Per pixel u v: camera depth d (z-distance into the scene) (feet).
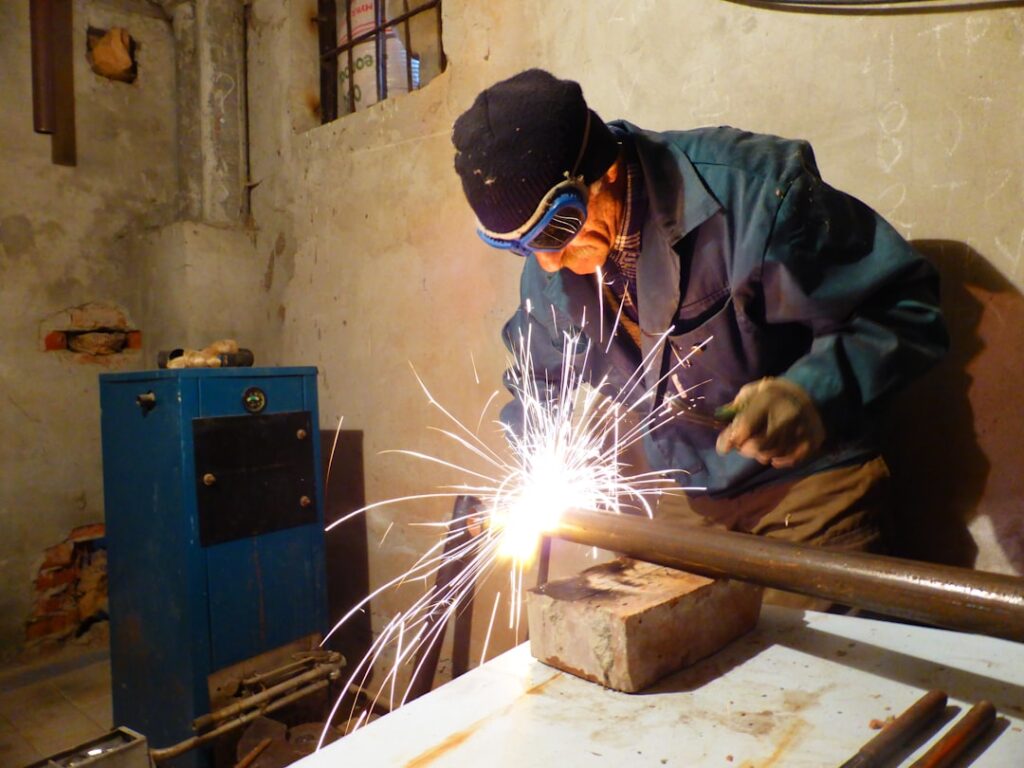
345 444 7.65
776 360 3.56
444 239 6.52
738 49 4.61
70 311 8.36
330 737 5.78
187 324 8.11
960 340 3.85
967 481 3.85
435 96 6.54
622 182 3.45
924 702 2.04
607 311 4.08
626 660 2.25
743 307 3.32
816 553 2.10
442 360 6.61
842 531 3.56
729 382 3.68
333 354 7.73
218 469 5.65
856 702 2.15
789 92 4.40
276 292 8.40
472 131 2.94
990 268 3.74
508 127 2.86
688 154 3.48
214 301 8.29
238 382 5.80
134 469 5.91
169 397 5.53
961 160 3.81
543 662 2.53
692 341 3.60
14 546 8.04
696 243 3.40
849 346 3.04
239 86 8.67
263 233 8.54
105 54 8.37
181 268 8.13
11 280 7.94
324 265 7.76
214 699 5.64
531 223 2.90
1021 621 1.70
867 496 3.59
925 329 3.16
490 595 6.15
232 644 5.74
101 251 8.59
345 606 7.70
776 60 4.44
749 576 2.23
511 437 4.98
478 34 6.15
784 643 2.59
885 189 4.06
